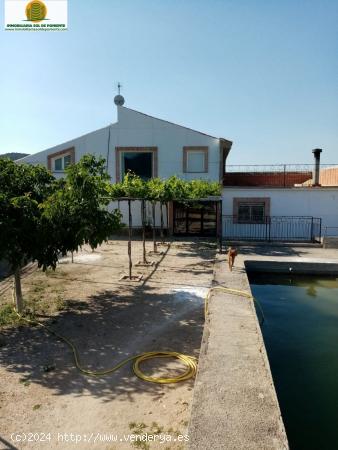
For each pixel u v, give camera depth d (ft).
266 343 24.91
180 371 18.66
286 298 35.47
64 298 30.30
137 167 68.74
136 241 62.39
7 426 14.38
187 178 67.26
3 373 18.45
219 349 19.42
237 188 64.54
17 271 26.02
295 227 63.77
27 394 16.58
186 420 14.73
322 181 79.97
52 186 27.53
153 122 67.36
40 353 20.65
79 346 21.52
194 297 30.60
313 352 23.53
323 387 19.40
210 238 65.62
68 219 25.41
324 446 15.14
